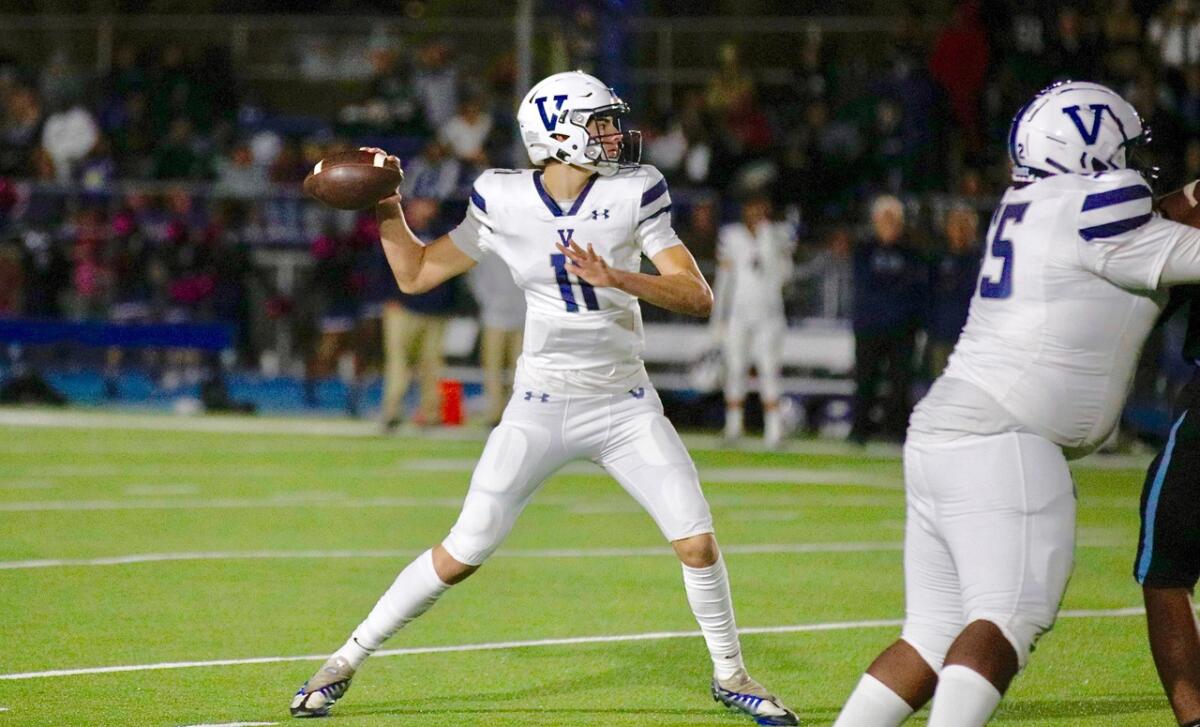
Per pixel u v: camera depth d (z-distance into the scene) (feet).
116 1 271.49
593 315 61.41
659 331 191.01
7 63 247.09
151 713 62.44
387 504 123.44
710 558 62.28
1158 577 56.70
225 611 82.74
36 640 75.10
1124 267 48.44
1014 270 50.03
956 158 205.67
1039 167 50.80
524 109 61.16
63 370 213.87
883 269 166.40
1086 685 69.31
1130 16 211.20
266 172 221.46
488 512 61.87
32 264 208.33
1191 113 206.18
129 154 232.12
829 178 205.26
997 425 49.52
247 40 257.14
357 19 255.09
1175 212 54.39
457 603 86.53
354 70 255.50
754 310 169.27
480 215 62.64
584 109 60.13
